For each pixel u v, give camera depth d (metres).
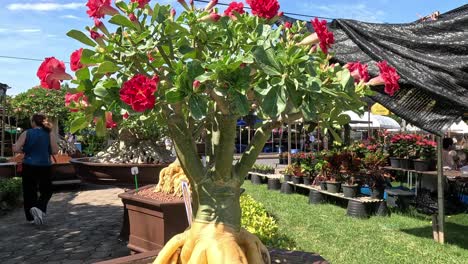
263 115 1.88
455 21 5.49
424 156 7.70
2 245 5.22
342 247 5.25
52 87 1.84
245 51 1.83
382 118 20.91
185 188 3.00
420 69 5.04
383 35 5.59
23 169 6.26
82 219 6.65
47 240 5.44
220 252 2.02
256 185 11.12
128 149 6.70
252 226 3.90
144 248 4.45
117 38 1.77
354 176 7.50
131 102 1.52
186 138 2.17
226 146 2.12
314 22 1.86
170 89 1.70
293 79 1.61
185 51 1.91
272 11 1.97
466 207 7.84
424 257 4.91
